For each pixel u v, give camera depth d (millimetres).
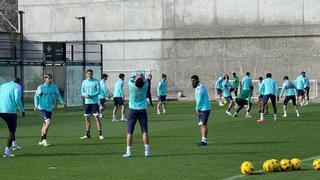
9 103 17547
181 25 52000
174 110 38781
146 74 52344
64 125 28453
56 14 55312
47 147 19703
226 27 50688
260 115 32469
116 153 17969
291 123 28297
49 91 20281
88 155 17594
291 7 48906
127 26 53562
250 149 18547
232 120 30344
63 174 14148
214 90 51156
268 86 29531
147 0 52875
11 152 18469
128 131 17125
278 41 49312
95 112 22156
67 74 40906
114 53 53969
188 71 51875
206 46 51344
